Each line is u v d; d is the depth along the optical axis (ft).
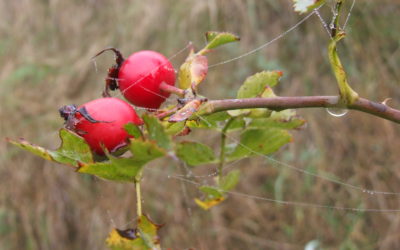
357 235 10.73
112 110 2.82
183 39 12.60
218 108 2.77
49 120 12.73
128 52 12.89
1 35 14.52
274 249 11.14
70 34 14.08
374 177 11.22
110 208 11.81
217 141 11.42
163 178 11.69
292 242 11.10
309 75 12.10
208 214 11.54
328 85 11.96
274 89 12.23
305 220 11.19
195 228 11.41
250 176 11.84
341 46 11.85
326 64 12.17
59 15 14.35
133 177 2.59
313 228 11.09
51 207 12.05
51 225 11.87
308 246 9.89
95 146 2.80
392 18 11.89
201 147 3.23
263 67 12.01
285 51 12.46
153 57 3.37
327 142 11.83
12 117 12.82
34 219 12.01
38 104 13.00
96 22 14.06
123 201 11.82
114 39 13.32
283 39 12.52
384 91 11.44
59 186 12.20
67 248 11.80
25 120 12.85
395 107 11.31
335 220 11.10
